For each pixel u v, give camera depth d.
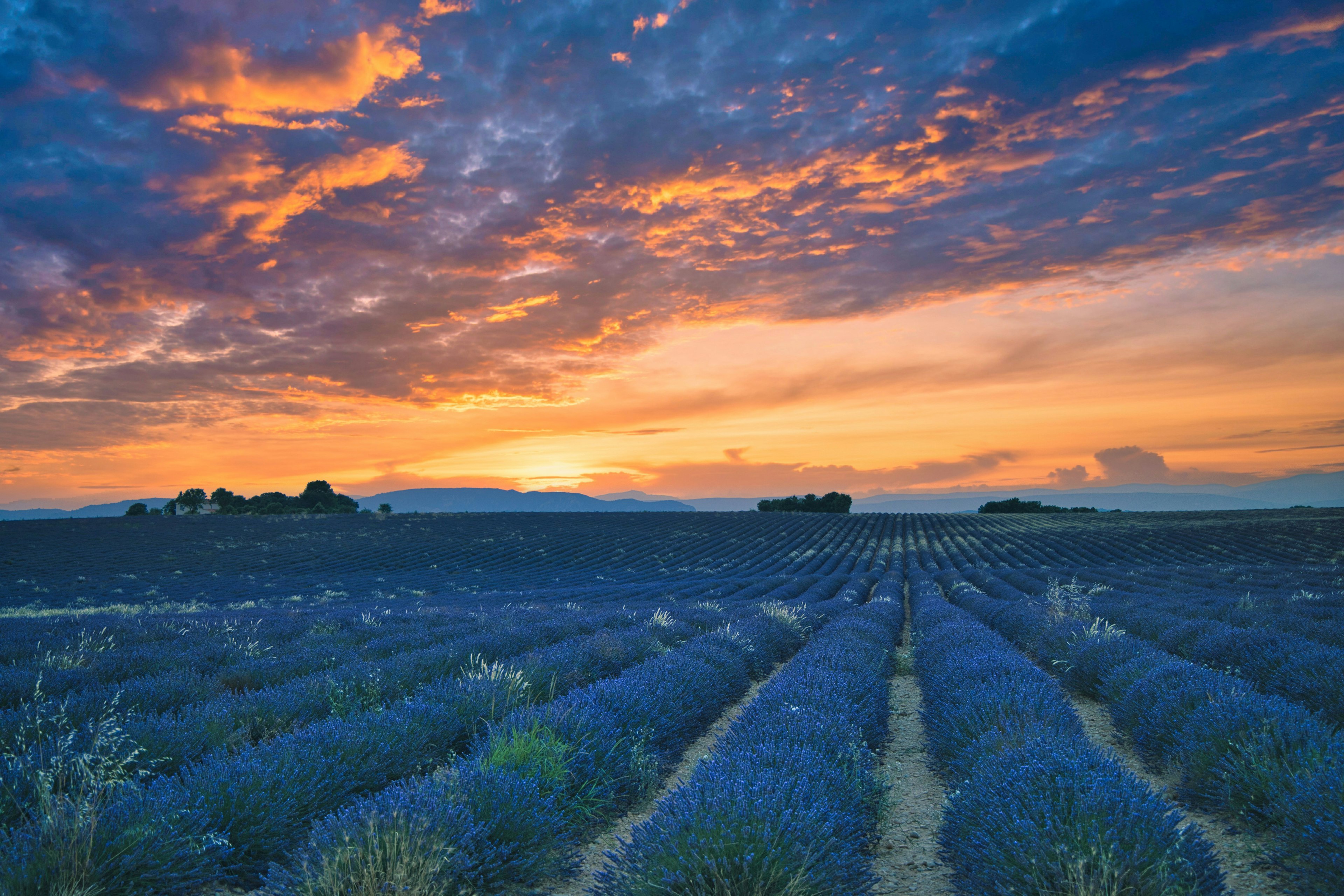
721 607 21.11
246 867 3.79
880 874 3.97
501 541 63.19
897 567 45.91
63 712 5.78
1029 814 3.52
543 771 4.62
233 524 72.06
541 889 3.73
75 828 3.40
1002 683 6.55
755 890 3.03
